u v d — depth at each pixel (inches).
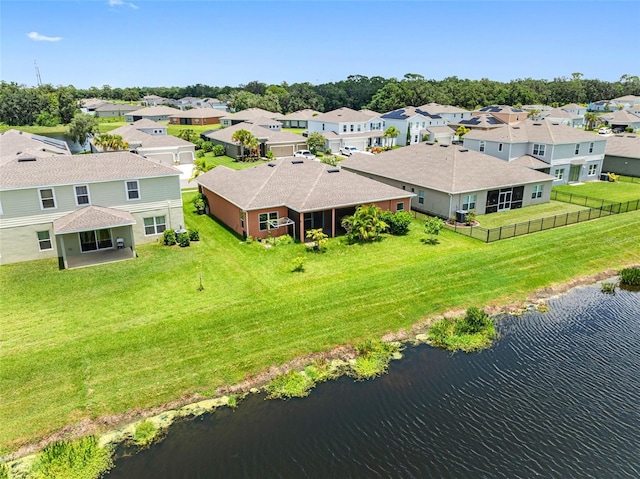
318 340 714.2
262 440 525.3
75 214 1015.6
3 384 593.0
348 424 551.2
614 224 1304.1
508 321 811.4
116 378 612.7
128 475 477.7
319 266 984.9
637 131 3902.6
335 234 1213.1
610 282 982.4
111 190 1069.8
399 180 1530.5
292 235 1189.7
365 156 1856.5
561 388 627.5
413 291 876.0
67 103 4323.3
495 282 936.3
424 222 1344.7
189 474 478.0
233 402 585.3
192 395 593.3
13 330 716.0
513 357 701.9
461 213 1321.4
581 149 1851.6
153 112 4498.0
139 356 657.6
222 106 6013.8
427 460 497.7
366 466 489.4
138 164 1130.7
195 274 942.4
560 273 1000.2
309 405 584.4
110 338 696.4
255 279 916.0
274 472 480.4
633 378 652.7
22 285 880.3
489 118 3474.4
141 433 530.0
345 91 5757.9
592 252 1110.4
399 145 3235.7
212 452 506.9
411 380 639.1
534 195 1539.1
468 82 6378.0
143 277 925.2
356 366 665.6
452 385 629.9
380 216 1216.2
